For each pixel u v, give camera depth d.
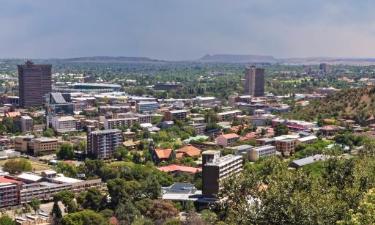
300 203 148.25
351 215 144.62
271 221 151.62
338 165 197.00
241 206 160.62
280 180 163.38
